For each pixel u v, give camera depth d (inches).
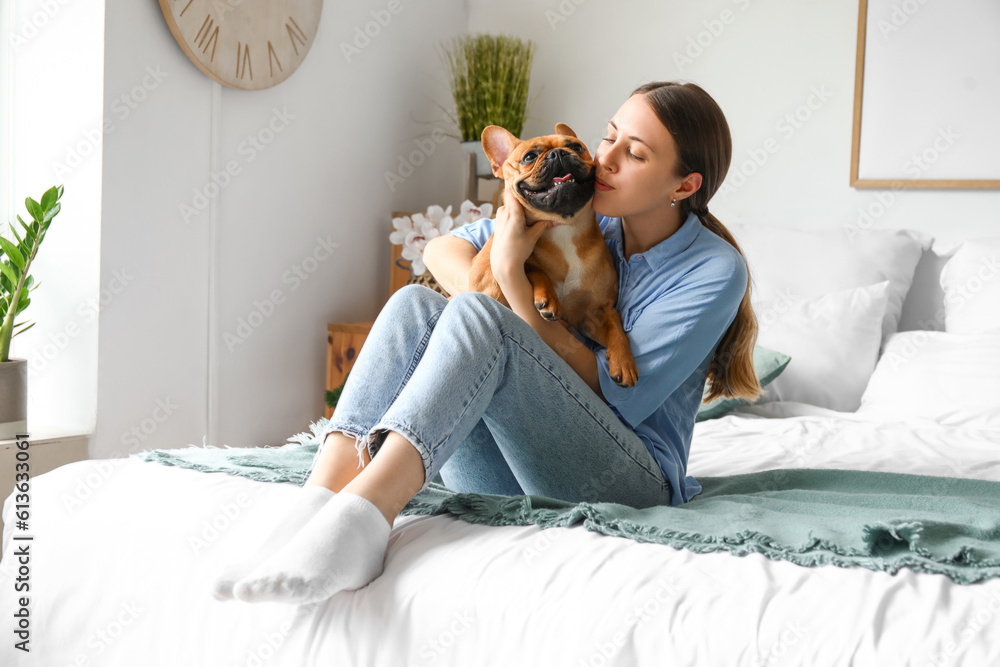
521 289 48.7
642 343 48.9
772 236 107.0
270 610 36.9
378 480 37.4
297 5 103.3
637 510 41.9
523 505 40.5
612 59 123.3
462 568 35.6
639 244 54.0
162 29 88.7
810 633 29.0
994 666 26.6
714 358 56.5
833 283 101.0
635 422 49.8
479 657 32.6
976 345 88.2
